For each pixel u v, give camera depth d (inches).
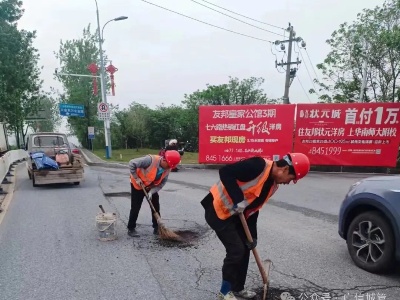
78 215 238.8
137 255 159.6
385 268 135.1
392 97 620.4
